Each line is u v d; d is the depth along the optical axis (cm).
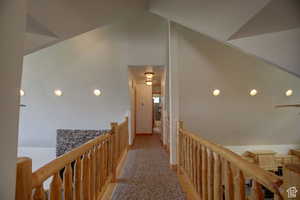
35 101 527
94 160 225
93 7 221
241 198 134
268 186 98
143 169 385
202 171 228
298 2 173
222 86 442
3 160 77
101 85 518
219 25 236
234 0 193
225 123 500
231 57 402
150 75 596
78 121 571
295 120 498
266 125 507
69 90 517
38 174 106
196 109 474
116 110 566
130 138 599
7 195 78
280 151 564
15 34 84
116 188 296
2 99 77
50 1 172
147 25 452
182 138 354
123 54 479
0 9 76
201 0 223
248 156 547
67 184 151
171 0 256
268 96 459
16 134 83
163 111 649
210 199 201
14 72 83
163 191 285
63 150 579
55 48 451
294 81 433
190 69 421
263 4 177
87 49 465
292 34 217
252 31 220
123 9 262
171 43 394
